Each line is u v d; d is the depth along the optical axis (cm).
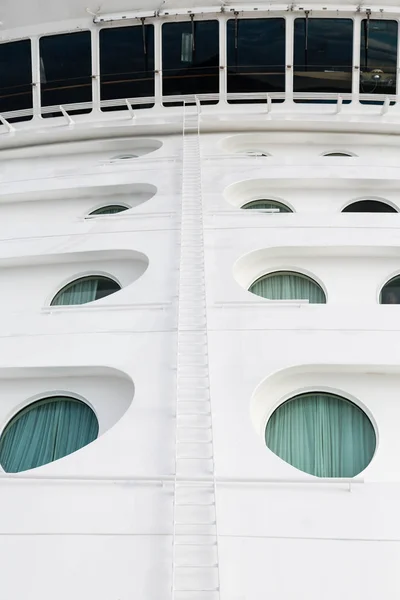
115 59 1673
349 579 656
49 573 670
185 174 1423
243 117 1645
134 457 782
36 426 915
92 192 1440
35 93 1706
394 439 851
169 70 1670
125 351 942
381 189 1423
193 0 1634
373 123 1596
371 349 930
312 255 1180
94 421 905
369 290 1131
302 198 1412
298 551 680
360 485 743
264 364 906
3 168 1656
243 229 1215
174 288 1061
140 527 706
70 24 1667
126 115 1688
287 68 1658
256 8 1631
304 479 746
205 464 766
